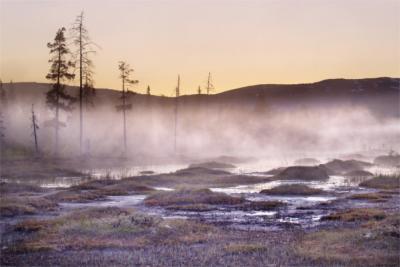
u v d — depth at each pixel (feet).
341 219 89.30
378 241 67.41
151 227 79.51
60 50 253.24
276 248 65.26
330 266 56.08
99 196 131.23
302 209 106.11
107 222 81.30
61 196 127.34
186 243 69.72
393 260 58.39
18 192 137.90
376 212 93.86
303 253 61.87
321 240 70.18
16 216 97.25
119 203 118.62
